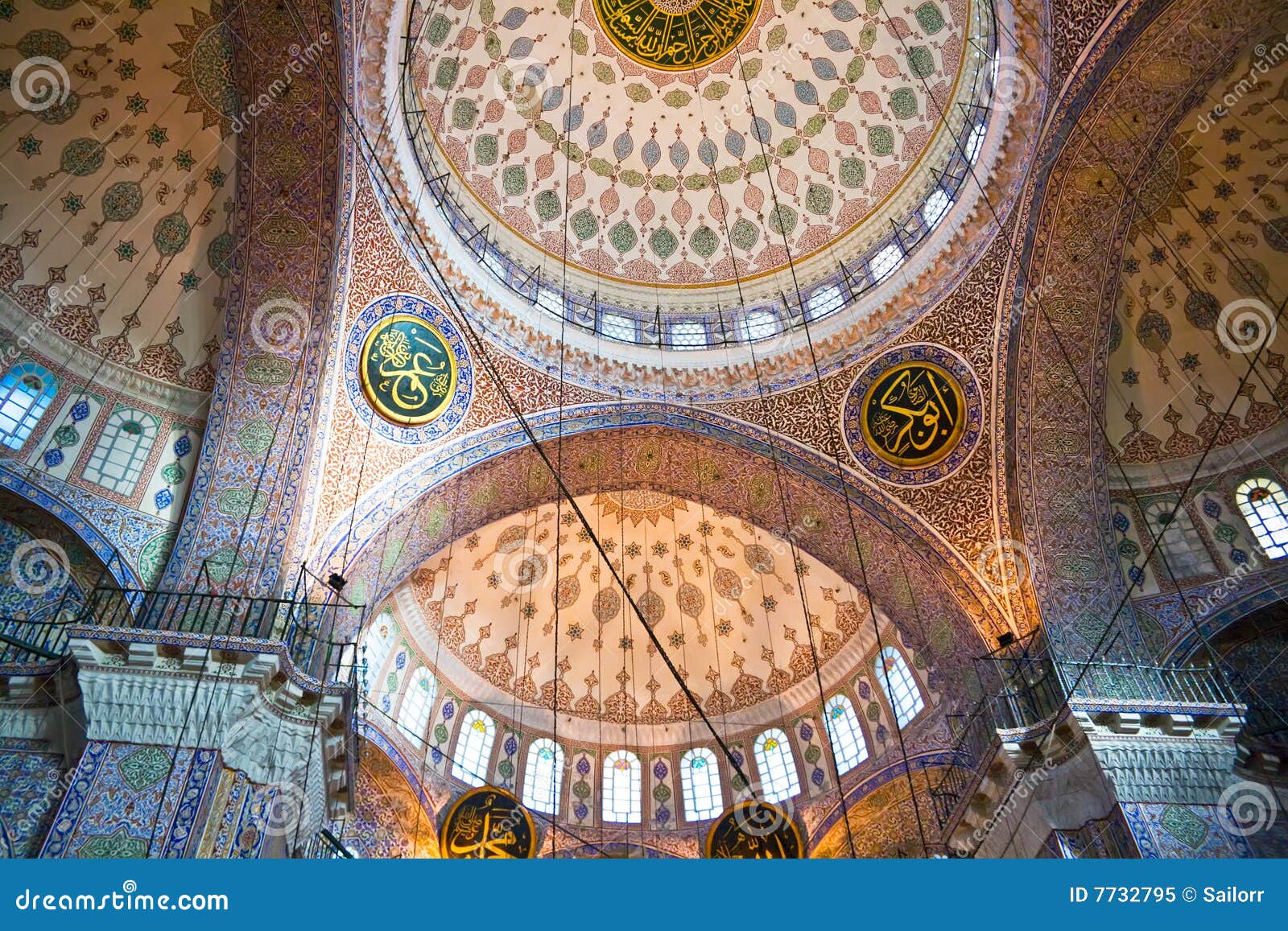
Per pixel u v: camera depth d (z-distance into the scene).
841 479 12.88
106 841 7.93
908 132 13.86
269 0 10.03
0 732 8.67
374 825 13.48
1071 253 11.41
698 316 14.58
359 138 10.96
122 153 11.01
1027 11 10.70
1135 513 12.22
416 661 14.97
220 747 8.55
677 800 15.65
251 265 11.04
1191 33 9.82
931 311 12.69
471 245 13.15
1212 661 10.92
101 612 9.31
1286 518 11.53
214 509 10.34
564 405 13.02
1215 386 12.41
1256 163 11.42
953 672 11.99
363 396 11.52
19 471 10.09
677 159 15.41
